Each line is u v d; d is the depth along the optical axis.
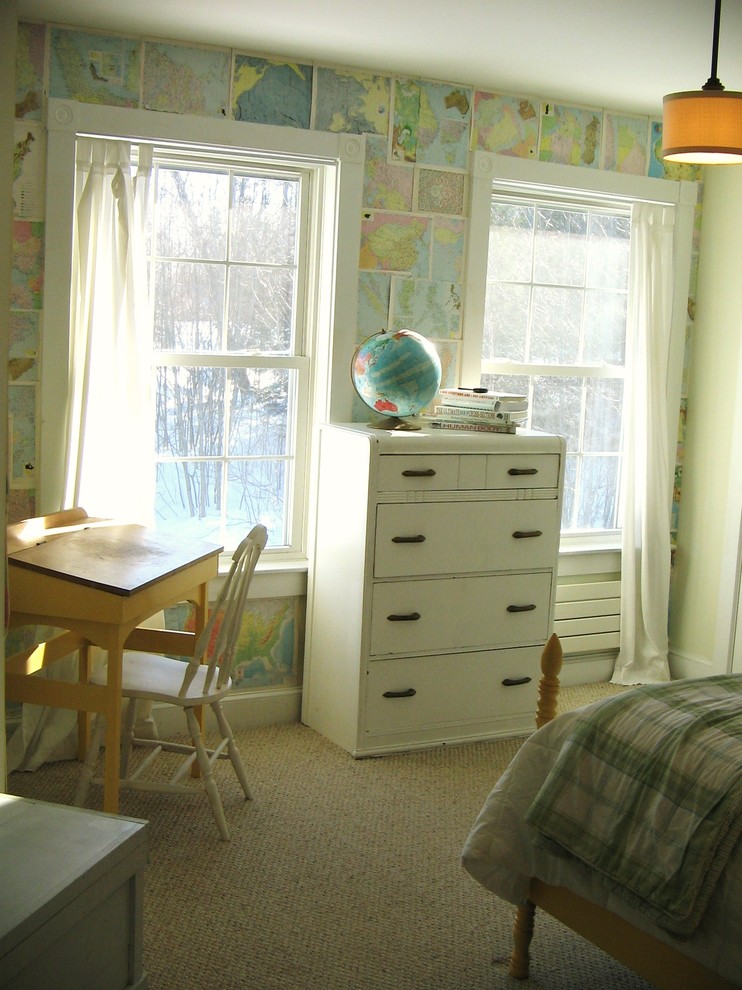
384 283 3.91
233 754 3.25
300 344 3.99
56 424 3.45
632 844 2.05
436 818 3.22
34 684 2.87
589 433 4.57
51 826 1.68
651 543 4.48
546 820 2.19
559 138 4.14
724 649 4.39
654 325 4.41
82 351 3.49
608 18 3.08
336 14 3.14
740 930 1.85
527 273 4.34
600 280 4.50
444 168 3.95
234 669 3.89
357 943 2.54
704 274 4.48
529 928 2.41
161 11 3.18
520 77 3.81
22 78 3.30
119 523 3.46
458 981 2.41
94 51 3.38
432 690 3.71
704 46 3.32
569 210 4.39
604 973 2.47
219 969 2.40
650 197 4.34
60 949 1.49
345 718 3.69
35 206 3.36
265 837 3.05
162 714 3.74
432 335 4.03
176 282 3.77
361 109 3.78
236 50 3.56
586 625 4.45
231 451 3.94
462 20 3.15
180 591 3.09
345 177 3.77
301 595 3.96
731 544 4.34
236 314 3.88
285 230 3.91
